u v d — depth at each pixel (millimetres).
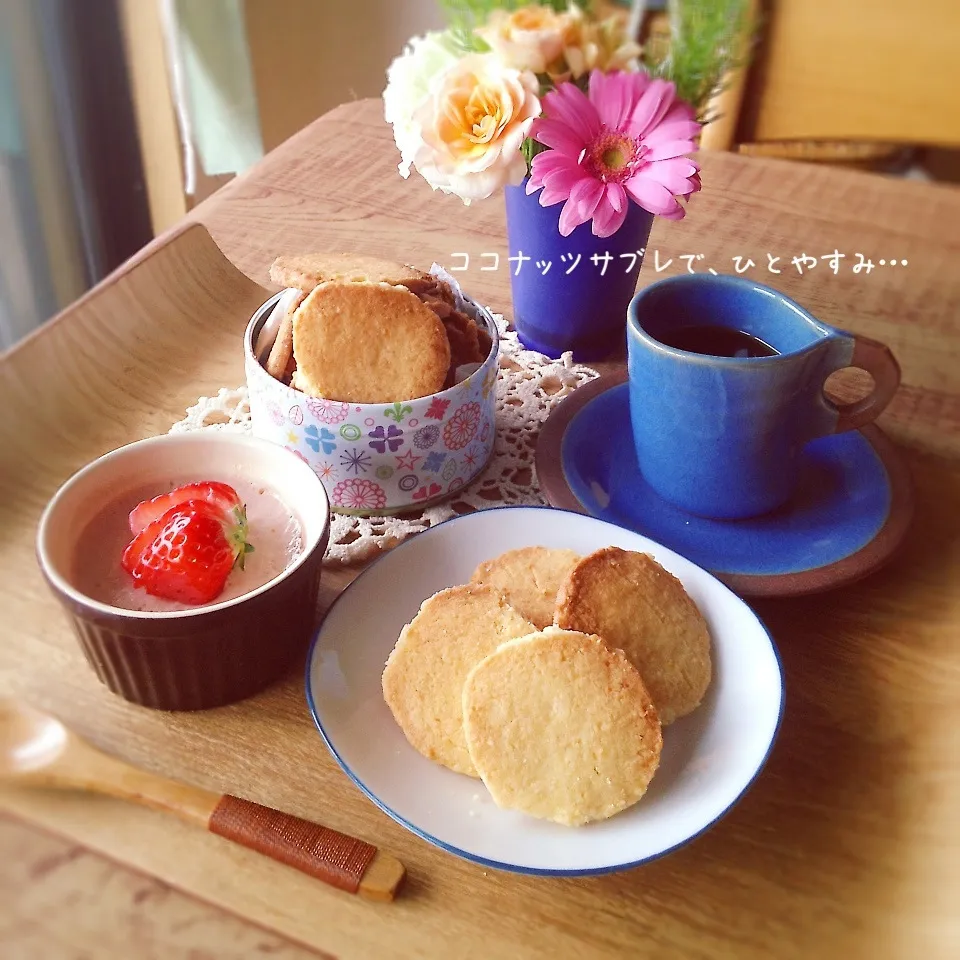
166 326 904
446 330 723
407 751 539
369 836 521
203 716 582
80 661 608
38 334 830
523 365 901
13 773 521
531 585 617
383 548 708
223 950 459
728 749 539
